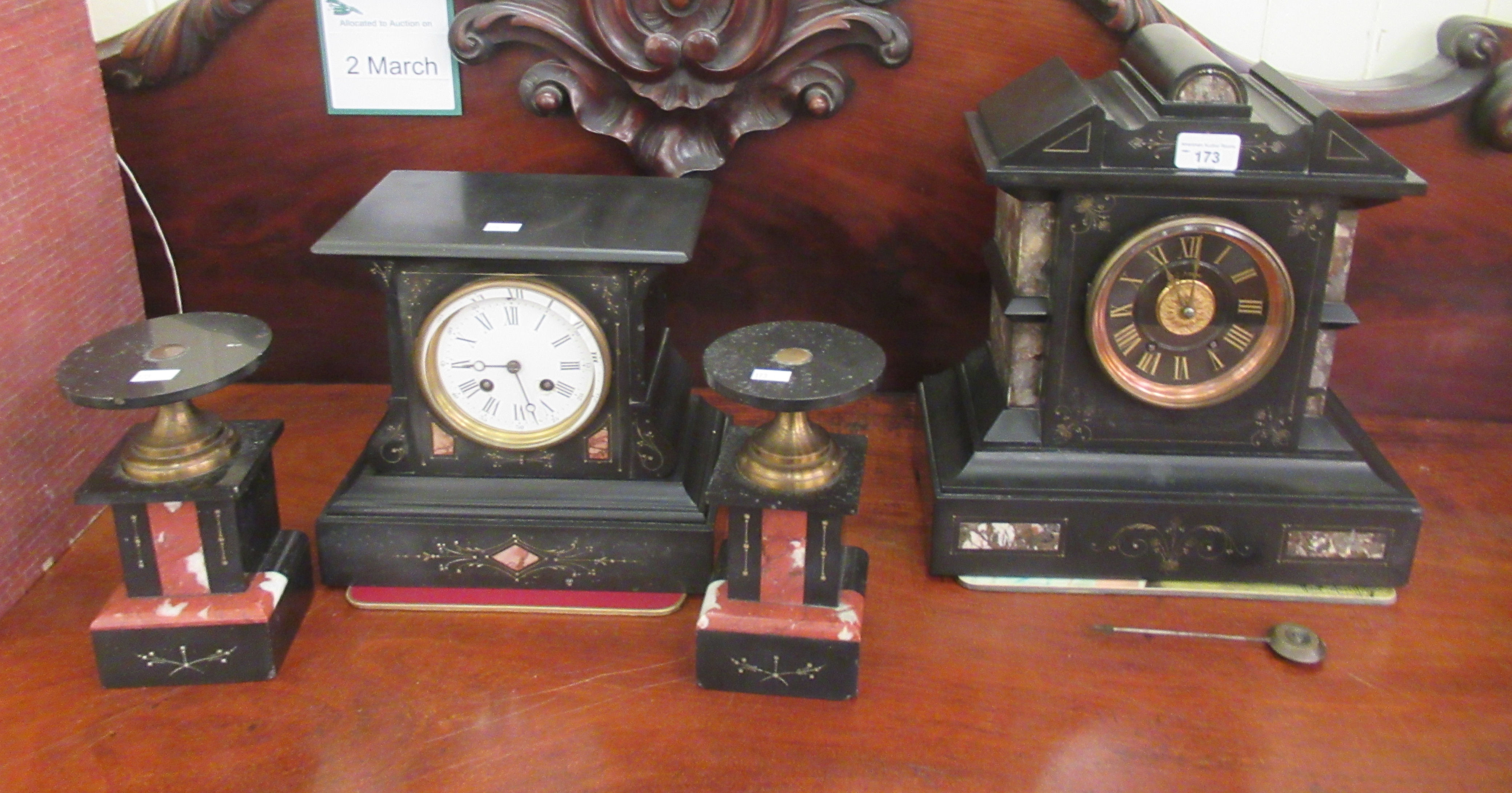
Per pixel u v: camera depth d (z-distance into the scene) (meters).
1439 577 1.21
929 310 1.51
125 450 1.08
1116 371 1.15
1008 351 1.21
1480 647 1.11
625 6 1.35
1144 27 1.30
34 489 1.20
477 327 1.12
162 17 1.38
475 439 1.16
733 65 1.37
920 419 1.44
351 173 1.47
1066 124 1.07
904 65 1.39
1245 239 1.09
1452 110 1.36
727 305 1.53
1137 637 1.13
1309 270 1.11
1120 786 0.96
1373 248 1.43
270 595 1.08
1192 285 1.12
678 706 1.05
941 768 0.98
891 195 1.45
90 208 1.28
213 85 1.42
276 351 1.57
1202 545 1.17
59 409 1.23
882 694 1.06
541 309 1.10
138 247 1.50
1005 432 1.20
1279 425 1.17
